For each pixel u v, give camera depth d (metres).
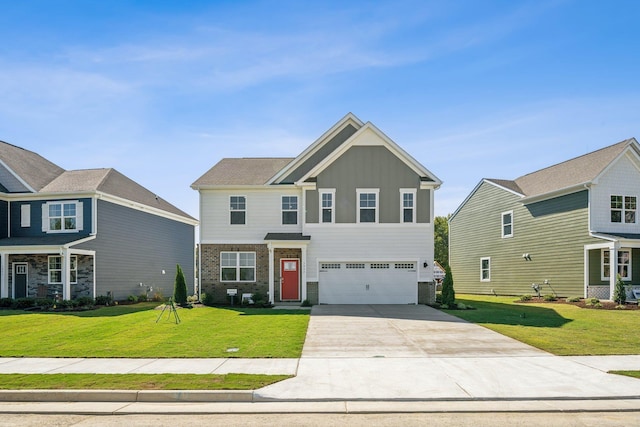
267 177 26.83
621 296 22.62
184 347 13.34
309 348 13.25
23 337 15.33
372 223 24.75
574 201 26.03
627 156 25.88
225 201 25.92
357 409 8.32
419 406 8.51
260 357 12.09
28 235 27.41
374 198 24.92
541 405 8.55
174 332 15.80
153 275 32.69
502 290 32.31
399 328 16.53
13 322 18.62
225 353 12.53
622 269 25.72
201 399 8.96
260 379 9.95
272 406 8.55
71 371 10.75
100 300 26.08
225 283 25.44
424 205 24.88
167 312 21.12
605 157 26.14
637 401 8.81
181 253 37.03
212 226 25.75
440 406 8.52
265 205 25.89
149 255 32.25
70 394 9.05
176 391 9.04
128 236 29.88
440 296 25.70
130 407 8.55
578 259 25.59
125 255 29.48
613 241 23.27
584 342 13.89
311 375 10.36
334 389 9.36
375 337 14.88
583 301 24.31
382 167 25.00
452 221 39.56
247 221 25.81
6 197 27.39
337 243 24.80
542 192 28.36
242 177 26.88
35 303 24.19
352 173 24.98
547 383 9.77
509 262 31.61
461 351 12.83
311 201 25.02
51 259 26.36
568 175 27.86
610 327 16.47
